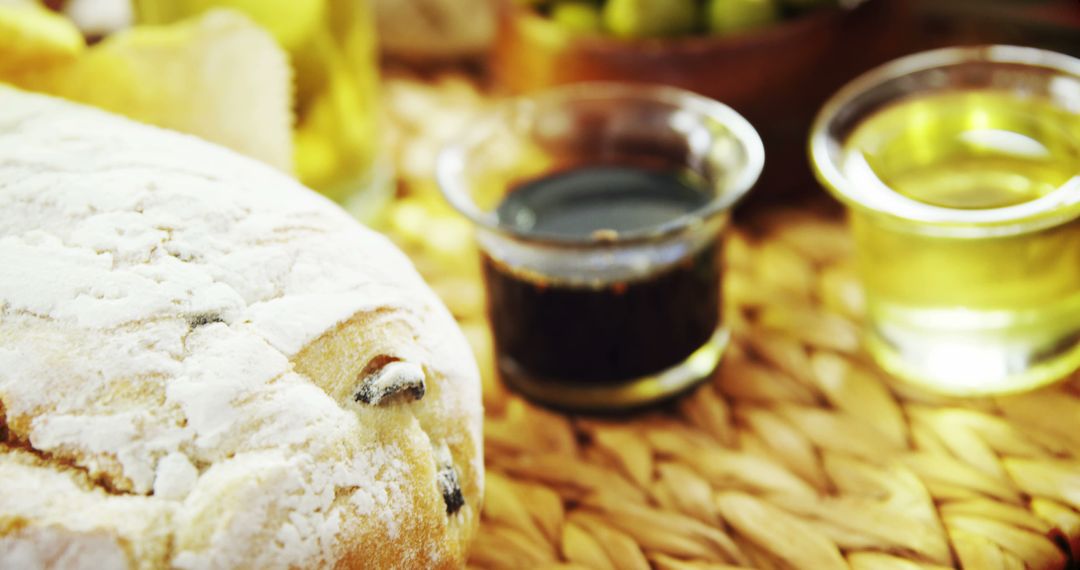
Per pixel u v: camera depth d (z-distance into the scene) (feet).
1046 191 1.30
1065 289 1.32
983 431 1.33
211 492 1.07
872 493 1.30
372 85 1.56
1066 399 1.34
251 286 1.13
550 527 1.30
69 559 1.05
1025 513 1.27
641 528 1.29
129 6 1.47
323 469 1.09
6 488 1.06
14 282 1.11
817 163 1.33
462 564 1.16
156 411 1.08
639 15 1.50
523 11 1.56
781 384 1.39
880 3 1.50
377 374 1.12
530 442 1.36
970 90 1.39
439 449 1.15
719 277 1.37
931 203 1.30
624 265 1.32
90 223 1.14
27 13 1.30
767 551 1.27
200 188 1.16
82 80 1.30
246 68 1.33
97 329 1.10
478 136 1.42
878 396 1.37
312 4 1.45
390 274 1.17
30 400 1.08
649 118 1.44
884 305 1.37
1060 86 1.36
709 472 1.33
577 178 1.44
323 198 1.22
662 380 1.36
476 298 1.49
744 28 1.50
